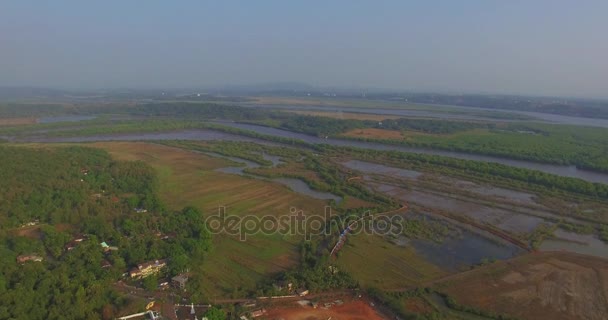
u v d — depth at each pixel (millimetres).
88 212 116000
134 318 70500
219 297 80188
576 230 122312
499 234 117125
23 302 69750
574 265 98625
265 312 75938
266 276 90062
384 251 104500
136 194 138500
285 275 87062
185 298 78000
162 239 102812
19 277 77688
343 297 82438
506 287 88188
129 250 92875
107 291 77625
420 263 98812
